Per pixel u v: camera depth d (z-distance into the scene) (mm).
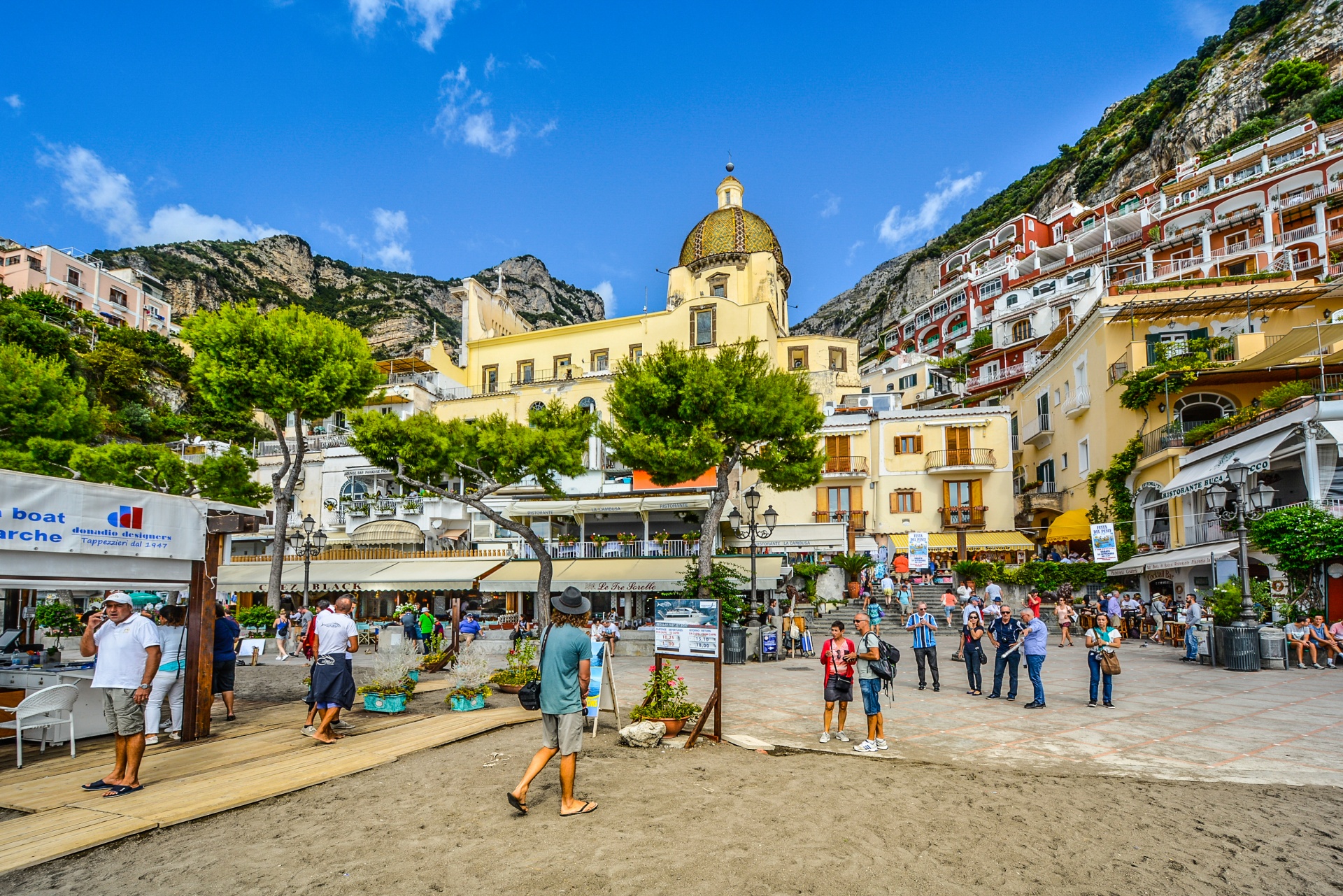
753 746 9242
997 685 13297
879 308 135375
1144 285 33344
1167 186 71500
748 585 22000
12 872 4934
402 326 124625
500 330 57000
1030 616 12547
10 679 9680
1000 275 78438
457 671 11852
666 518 33219
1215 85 89062
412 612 20875
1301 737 9906
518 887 4781
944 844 5656
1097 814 6457
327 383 25453
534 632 22953
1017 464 44406
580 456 24734
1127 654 20609
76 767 7699
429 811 6289
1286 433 21375
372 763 7855
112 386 54438
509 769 7738
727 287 49125
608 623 21328
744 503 33062
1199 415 30156
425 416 24484
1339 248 50656
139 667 6902
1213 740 9719
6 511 7266
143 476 27719
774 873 5023
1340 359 26359
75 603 23688
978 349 72125
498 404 44094
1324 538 19422
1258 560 21859
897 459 38719
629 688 14883
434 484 24906
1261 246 54406
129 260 108750
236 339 25156
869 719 9203
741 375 21734
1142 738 9867
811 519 38750
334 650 9125
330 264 154875
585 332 47156
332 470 41562
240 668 18969
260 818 6137
